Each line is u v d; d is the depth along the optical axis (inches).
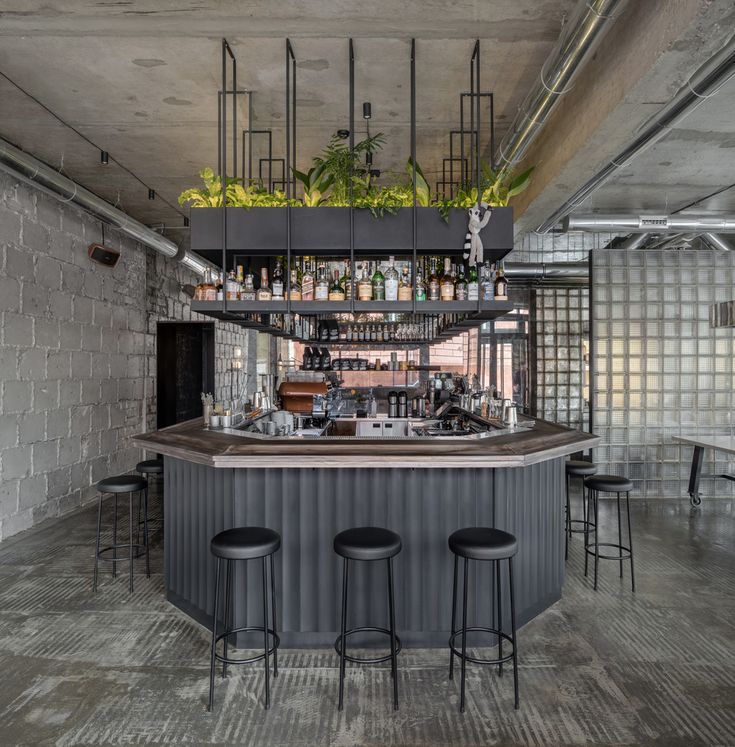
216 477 124.1
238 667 111.0
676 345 260.2
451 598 119.6
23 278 195.0
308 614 119.6
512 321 379.9
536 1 115.0
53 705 97.6
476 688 103.3
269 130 176.1
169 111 166.2
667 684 104.2
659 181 225.6
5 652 115.6
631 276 260.2
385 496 119.3
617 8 92.2
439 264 176.1
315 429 211.5
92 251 237.9
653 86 112.0
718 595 145.6
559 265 312.2
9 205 187.3
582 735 89.6
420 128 177.8
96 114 168.1
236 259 165.6
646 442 259.1
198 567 129.5
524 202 200.5
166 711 96.1
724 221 232.8
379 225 139.5
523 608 128.3
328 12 117.8
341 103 161.2
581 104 143.5
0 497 184.5
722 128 175.3
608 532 202.2
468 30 125.1
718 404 260.1
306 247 139.6
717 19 90.1
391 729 91.4
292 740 88.7
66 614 133.6
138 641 120.9
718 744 87.4
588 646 118.9
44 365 207.8
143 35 125.6
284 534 119.3
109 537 191.6
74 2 112.3
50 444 211.6
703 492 259.0
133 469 283.0
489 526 119.9
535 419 173.3
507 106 163.6
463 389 278.8
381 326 292.5
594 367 259.0
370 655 116.8
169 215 277.3
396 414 263.9
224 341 372.8
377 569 119.4
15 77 147.0
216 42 131.0
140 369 294.2
